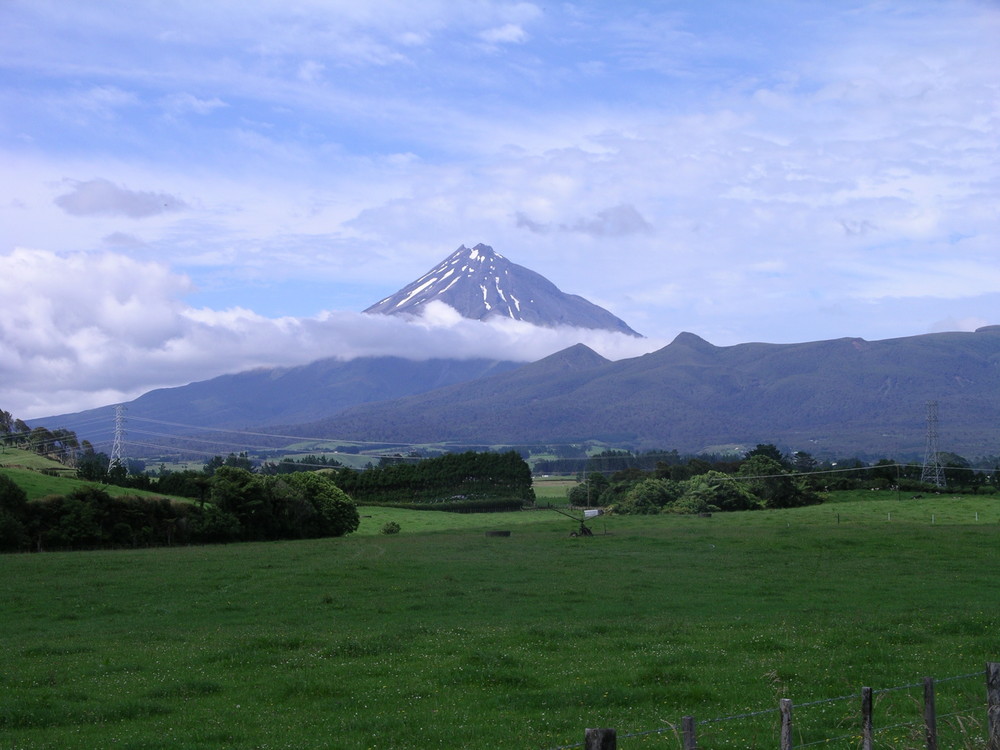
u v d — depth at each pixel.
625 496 137.50
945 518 102.88
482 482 158.38
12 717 19.78
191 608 42.38
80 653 28.92
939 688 20.97
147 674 24.75
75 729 19.28
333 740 17.88
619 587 47.72
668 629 31.19
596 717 19.23
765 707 19.69
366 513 131.50
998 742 13.81
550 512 135.62
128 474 132.25
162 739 18.09
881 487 150.00
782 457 183.12
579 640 28.78
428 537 91.44
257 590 48.00
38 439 199.88
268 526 96.31
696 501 126.88
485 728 18.41
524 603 42.62
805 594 43.88
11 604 43.81
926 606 38.78
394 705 20.70
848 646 26.61
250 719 19.75
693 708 19.89
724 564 58.81
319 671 24.36
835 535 75.06
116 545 83.88
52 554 70.06
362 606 42.19
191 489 113.44
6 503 79.38
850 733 17.38
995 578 48.97
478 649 27.03
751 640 27.62
